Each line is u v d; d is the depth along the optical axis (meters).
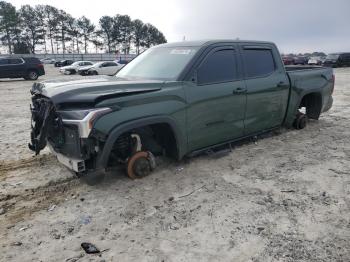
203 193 4.17
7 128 7.79
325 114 9.09
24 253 3.07
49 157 5.50
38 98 4.44
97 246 3.15
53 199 4.07
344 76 23.89
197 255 3.01
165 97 4.30
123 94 3.96
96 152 3.87
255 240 3.22
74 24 101.62
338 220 3.55
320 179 4.59
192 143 4.76
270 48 5.98
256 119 5.68
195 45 5.02
